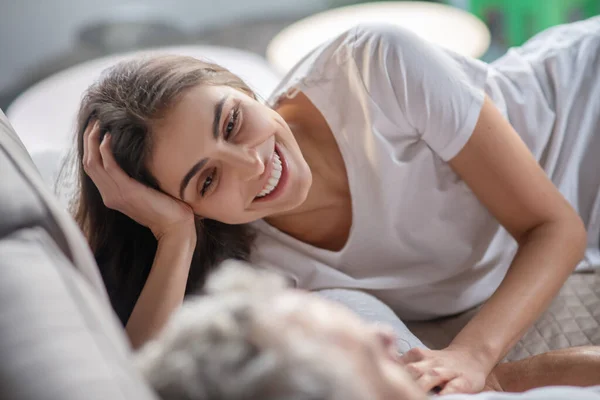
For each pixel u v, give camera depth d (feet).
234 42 9.74
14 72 9.34
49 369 1.83
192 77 3.69
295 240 4.48
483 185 4.20
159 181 3.80
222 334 1.69
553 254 3.97
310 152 4.35
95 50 9.43
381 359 1.83
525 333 4.09
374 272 4.54
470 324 3.82
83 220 4.23
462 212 4.48
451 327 4.55
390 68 4.11
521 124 4.62
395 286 4.51
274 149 3.88
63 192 4.35
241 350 1.64
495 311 3.83
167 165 3.69
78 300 2.15
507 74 4.71
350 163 4.27
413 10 7.40
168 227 3.89
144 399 1.70
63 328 1.97
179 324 1.78
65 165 4.36
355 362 1.74
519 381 3.64
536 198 4.09
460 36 7.16
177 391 1.65
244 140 3.71
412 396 1.82
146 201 3.84
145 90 3.70
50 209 2.55
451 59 4.26
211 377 1.61
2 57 9.25
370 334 1.83
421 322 4.68
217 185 3.76
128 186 3.83
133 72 3.81
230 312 1.73
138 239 4.19
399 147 4.26
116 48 9.45
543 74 4.72
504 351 3.73
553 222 4.08
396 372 1.84
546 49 4.79
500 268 4.66
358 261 4.50
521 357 4.05
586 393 2.31
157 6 9.57
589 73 4.71
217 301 1.81
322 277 4.43
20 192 2.49
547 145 4.72
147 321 3.71
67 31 9.38
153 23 9.52
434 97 4.07
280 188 3.89
